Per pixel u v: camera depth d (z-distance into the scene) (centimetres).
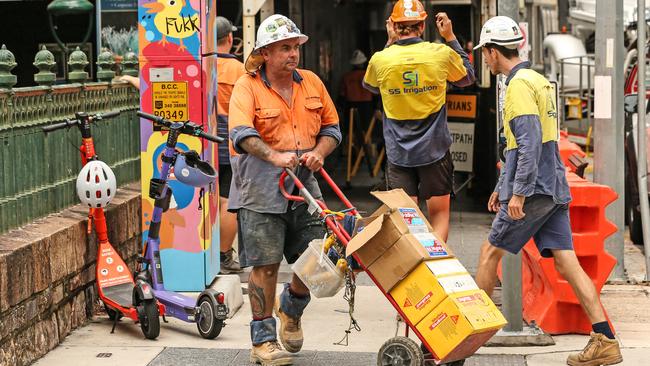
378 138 4688
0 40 4178
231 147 1841
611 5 2655
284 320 1861
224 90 2561
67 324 2039
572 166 2455
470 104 3912
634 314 2264
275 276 1820
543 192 1823
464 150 3947
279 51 1772
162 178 2027
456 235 3262
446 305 1566
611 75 2656
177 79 2245
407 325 1653
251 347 1961
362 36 6350
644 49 2628
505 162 1895
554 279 2056
